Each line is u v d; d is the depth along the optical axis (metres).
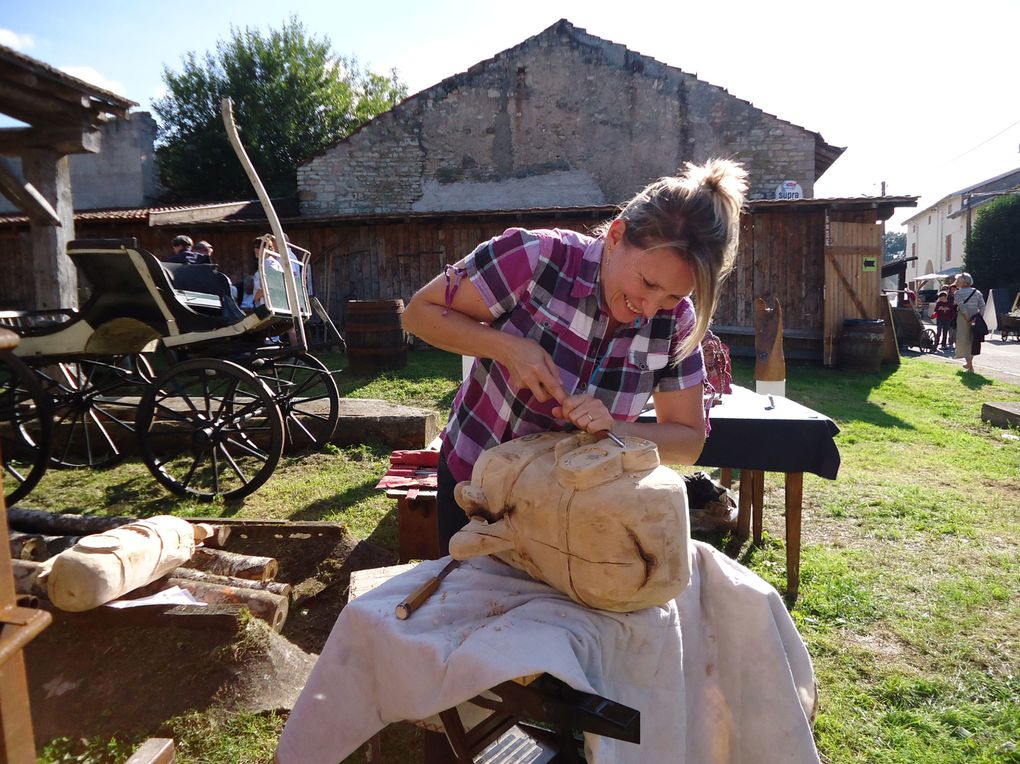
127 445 6.04
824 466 3.36
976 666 2.99
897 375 11.62
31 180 6.71
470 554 1.33
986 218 31.92
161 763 1.86
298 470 5.66
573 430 1.56
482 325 1.51
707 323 1.42
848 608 3.45
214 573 3.07
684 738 1.35
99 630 2.49
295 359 6.45
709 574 1.58
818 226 12.42
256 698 2.36
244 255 13.75
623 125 15.59
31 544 3.13
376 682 1.34
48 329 5.00
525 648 1.14
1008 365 13.66
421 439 6.26
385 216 12.77
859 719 2.62
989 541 4.39
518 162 15.91
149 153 18.67
